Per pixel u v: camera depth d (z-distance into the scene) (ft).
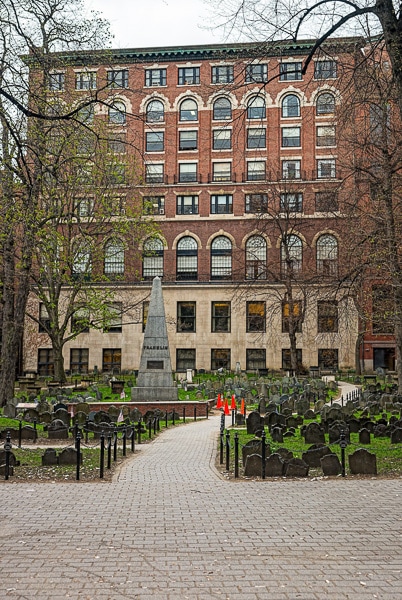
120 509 36.17
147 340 115.85
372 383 161.68
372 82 72.28
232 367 211.00
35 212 97.45
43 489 42.32
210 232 215.51
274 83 216.54
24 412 86.74
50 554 27.45
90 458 56.90
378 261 101.86
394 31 56.49
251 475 47.75
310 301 184.85
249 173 217.56
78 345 213.25
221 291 212.64
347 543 29.12
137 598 22.47
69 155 114.93
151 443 70.13
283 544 28.96
